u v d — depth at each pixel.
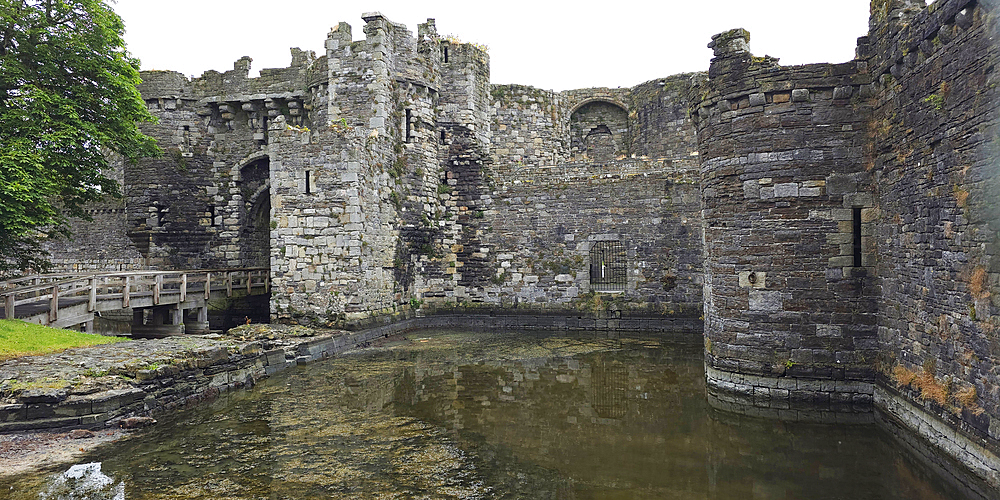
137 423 10.63
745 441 10.23
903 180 10.16
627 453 9.70
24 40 15.80
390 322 22.25
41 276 17.50
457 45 25.53
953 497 7.93
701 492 8.17
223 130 26.89
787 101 11.72
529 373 15.75
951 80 8.58
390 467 9.03
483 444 10.13
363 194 20.55
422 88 24.44
